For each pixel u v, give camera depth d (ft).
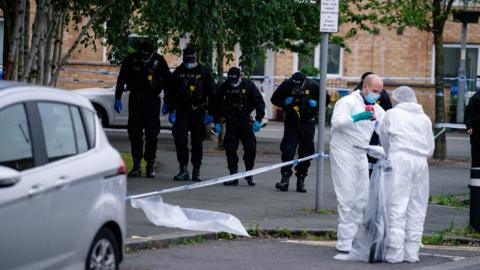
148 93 154.71
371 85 102.83
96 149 75.10
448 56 327.88
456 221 131.75
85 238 71.67
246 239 111.75
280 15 170.81
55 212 68.13
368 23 318.65
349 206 103.09
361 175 103.09
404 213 100.42
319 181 131.34
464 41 254.47
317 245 109.81
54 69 156.04
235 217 120.16
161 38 173.99
